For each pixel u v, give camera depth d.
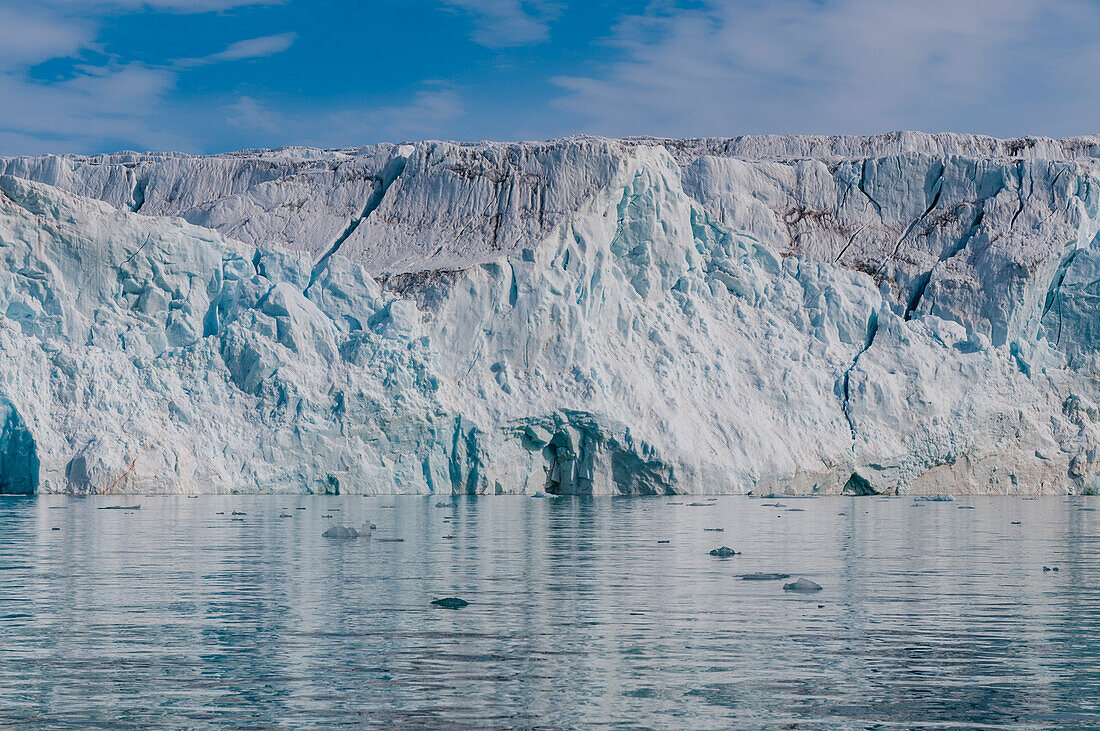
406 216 97.56
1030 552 40.41
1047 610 25.95
